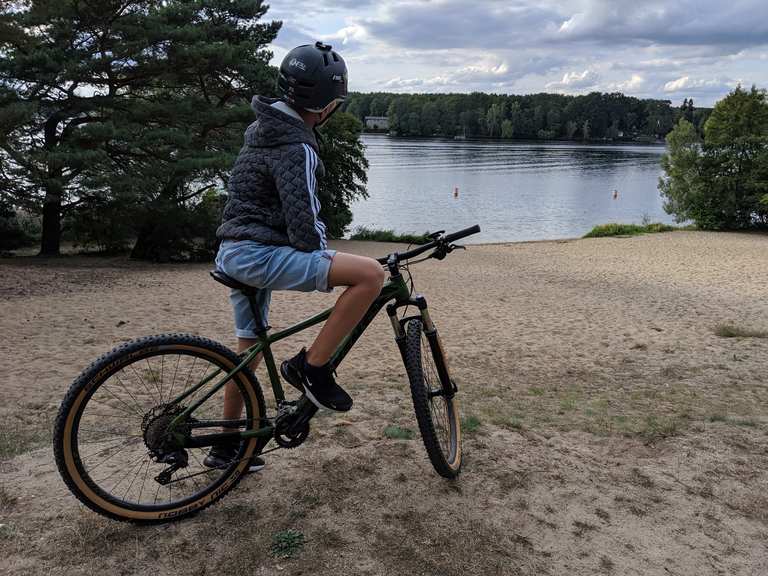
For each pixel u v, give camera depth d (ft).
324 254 7.59
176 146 78.38
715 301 54.08
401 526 8.12
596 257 107.76
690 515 9.19
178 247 89.56
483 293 58.34
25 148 73.26
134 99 84.02
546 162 488.85
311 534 7.77
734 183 151.94
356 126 136.36
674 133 163.22
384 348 25.59
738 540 8.62
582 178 364.38
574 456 11.14
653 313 44.42
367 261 7.70
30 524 7.60
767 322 39.11
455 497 9.01
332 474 9.37
